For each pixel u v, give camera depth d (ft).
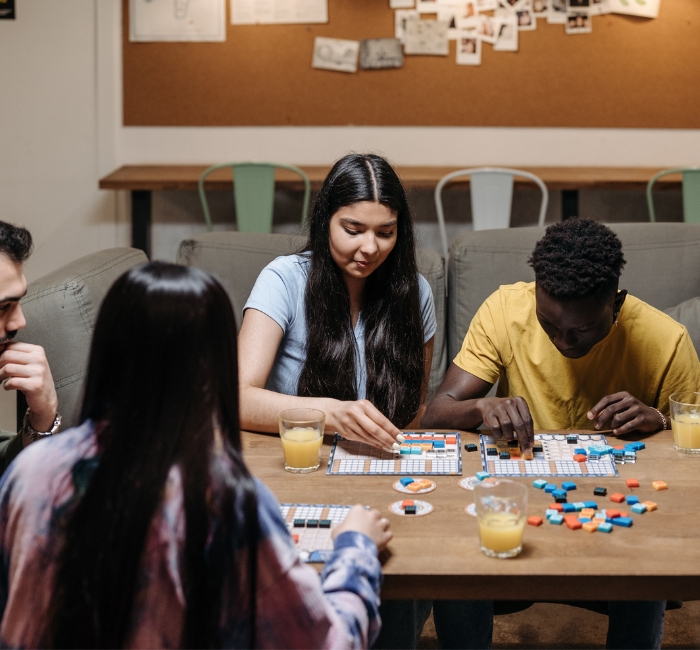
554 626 6.74
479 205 12.94
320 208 5.44
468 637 4.76
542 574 3.25
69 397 6.16
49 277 6.48
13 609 2.60
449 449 4.70
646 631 4.60
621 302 5.19
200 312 2.61
